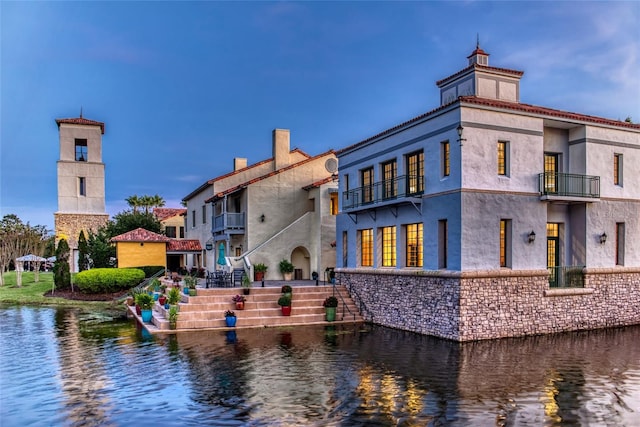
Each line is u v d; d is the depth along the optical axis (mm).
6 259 40594
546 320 19172
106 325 22375
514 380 12750
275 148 36969
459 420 9953
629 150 21781
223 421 10000
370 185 23188
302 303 23359
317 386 12305
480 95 21328
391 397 11414
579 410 10523
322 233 30656
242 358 15352
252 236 32188
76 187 49344
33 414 10469
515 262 18656
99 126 50469
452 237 18109
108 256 40219
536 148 19375
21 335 19750
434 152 19250
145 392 11922
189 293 22906
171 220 54375
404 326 20547
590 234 20484
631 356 15367
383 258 22875
